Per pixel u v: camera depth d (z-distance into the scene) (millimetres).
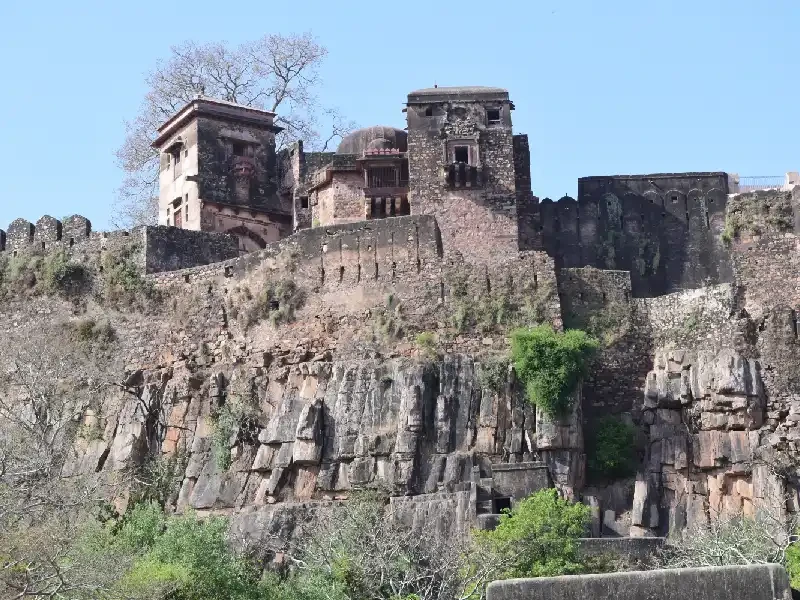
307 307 56188
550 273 54188
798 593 21844
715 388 50688
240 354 57031
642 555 44188
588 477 51125
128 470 55719
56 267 62938
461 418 51625
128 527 47000
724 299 52750
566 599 21484
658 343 53781
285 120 76875
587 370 52062
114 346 60375
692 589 21234
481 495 48625
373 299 55219
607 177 60969
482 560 41719
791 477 48969
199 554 42719
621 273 54906
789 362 51312
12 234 65188
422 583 42625
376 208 62406
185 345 58594
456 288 54500
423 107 59688
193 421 56531
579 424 50969
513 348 52250
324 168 66000
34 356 60094
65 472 56438
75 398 58812
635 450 51562
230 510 52844
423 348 53688
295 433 52938
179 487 54812
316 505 50531
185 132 69562
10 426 55625
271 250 57812
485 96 59750
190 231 62875
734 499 49219
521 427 51094
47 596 37281
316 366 54719
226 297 58406
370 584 42469
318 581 42406
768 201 54031
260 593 42656
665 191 60938
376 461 51250
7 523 40719
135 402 58094
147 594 38875
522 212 59906
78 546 40625
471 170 58781
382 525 46250
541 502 45125
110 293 61375
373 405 52594
